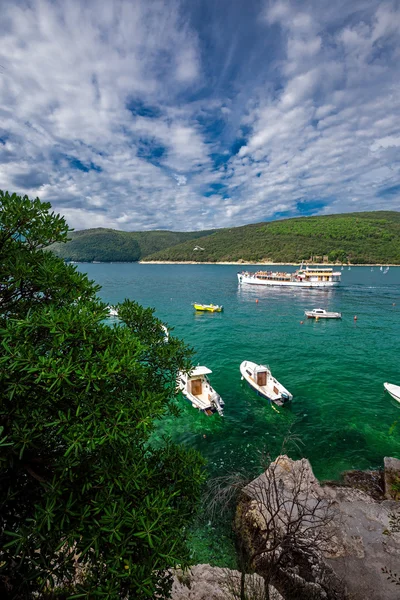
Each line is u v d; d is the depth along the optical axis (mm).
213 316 47875
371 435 16234
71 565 3590
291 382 22891
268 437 16062
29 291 4176
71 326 3504
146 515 3740
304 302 60562
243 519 10039
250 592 6613
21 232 4098
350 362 27016
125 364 3570
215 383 22781
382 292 72750
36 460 3734
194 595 7305
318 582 7824
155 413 3805
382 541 8852
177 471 4922
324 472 13508
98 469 3707
